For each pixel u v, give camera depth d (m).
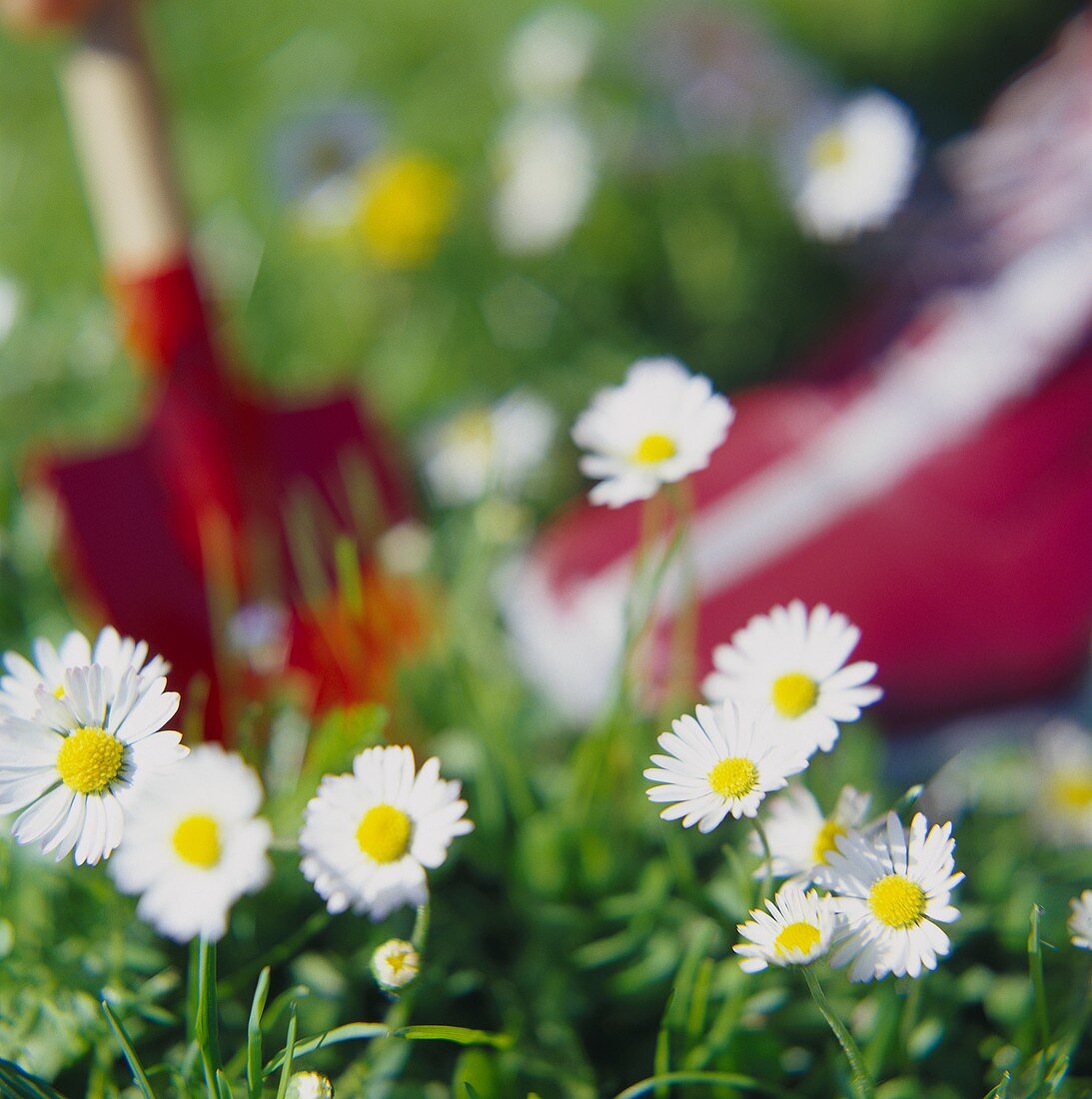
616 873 0.41
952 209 0.59
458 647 0.43
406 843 0.34
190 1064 0.36
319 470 0.50
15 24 0.43
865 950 0.33
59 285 0.76
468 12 0.98
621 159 0.80
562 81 0.84
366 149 0.69
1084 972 0.36
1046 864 0.44
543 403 0.68
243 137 0.86
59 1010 0.38
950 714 0.53
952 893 0.40
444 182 0.77
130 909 0.40
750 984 0.39
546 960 0.40
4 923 0.38
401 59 0.94
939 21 1.03
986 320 0.55
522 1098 0.38
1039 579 0.53
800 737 0.34
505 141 0.82
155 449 0.48
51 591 0.52
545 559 0.58
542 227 0.77
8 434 0.62
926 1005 0.39
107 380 0.65
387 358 0.75
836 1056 0.37
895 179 0.55
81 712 0.33
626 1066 0.39
